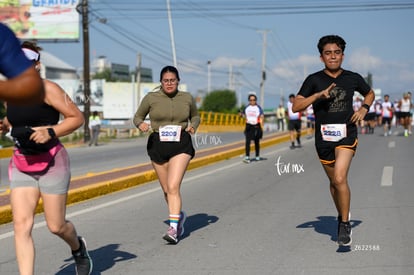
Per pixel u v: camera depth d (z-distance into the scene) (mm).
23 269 5117
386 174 14422
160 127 7809
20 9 46469
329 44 6875
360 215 9281
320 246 7363
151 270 6449
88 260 5953
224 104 112562
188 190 12773
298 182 13617
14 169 5211
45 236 8141
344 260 6668
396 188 12055
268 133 38750
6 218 9156
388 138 28750
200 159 17828
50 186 5191
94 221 9281
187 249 7387
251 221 9109
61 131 5047
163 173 8023
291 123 24812
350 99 6930
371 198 10898
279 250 7215
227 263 6668
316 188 12523
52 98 5125
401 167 15922
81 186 11758
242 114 19734
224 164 18547
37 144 5070
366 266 6402
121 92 71938
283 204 10602
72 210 10234
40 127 5172
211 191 12547
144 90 72562
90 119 32312
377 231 8102
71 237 5648
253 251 7203
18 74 3324
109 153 26141
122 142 35969
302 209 10047
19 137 4926
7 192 12008
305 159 19547
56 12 46438
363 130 34000
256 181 14070
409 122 30562
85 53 36281
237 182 13969
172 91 7844
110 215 9789
